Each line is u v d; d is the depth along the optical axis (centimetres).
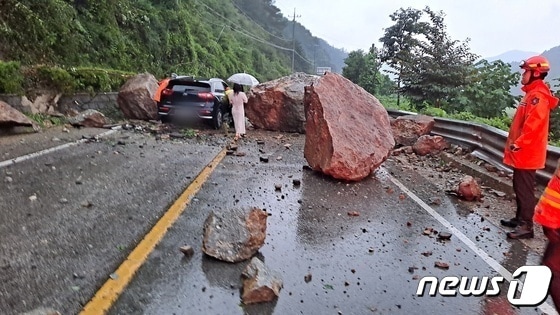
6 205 540
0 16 1302
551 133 1321
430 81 2020
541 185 704
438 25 2119
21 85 1220
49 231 470
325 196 709
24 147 901
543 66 546
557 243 340
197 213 568
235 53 5250
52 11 1566
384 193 754
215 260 430
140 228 496
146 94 1620
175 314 334
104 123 1359
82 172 735
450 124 1223
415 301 379
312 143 873
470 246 516
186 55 3045
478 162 983
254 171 859
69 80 1394
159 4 2936
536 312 369
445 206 688
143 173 762
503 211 672
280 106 1595
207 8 5894
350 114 882
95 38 1914
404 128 1294
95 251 429
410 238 534
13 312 318
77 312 325
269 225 550
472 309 371
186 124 1528
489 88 1927
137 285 372
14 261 396
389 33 2520
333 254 470
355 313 354
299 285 395
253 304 356
